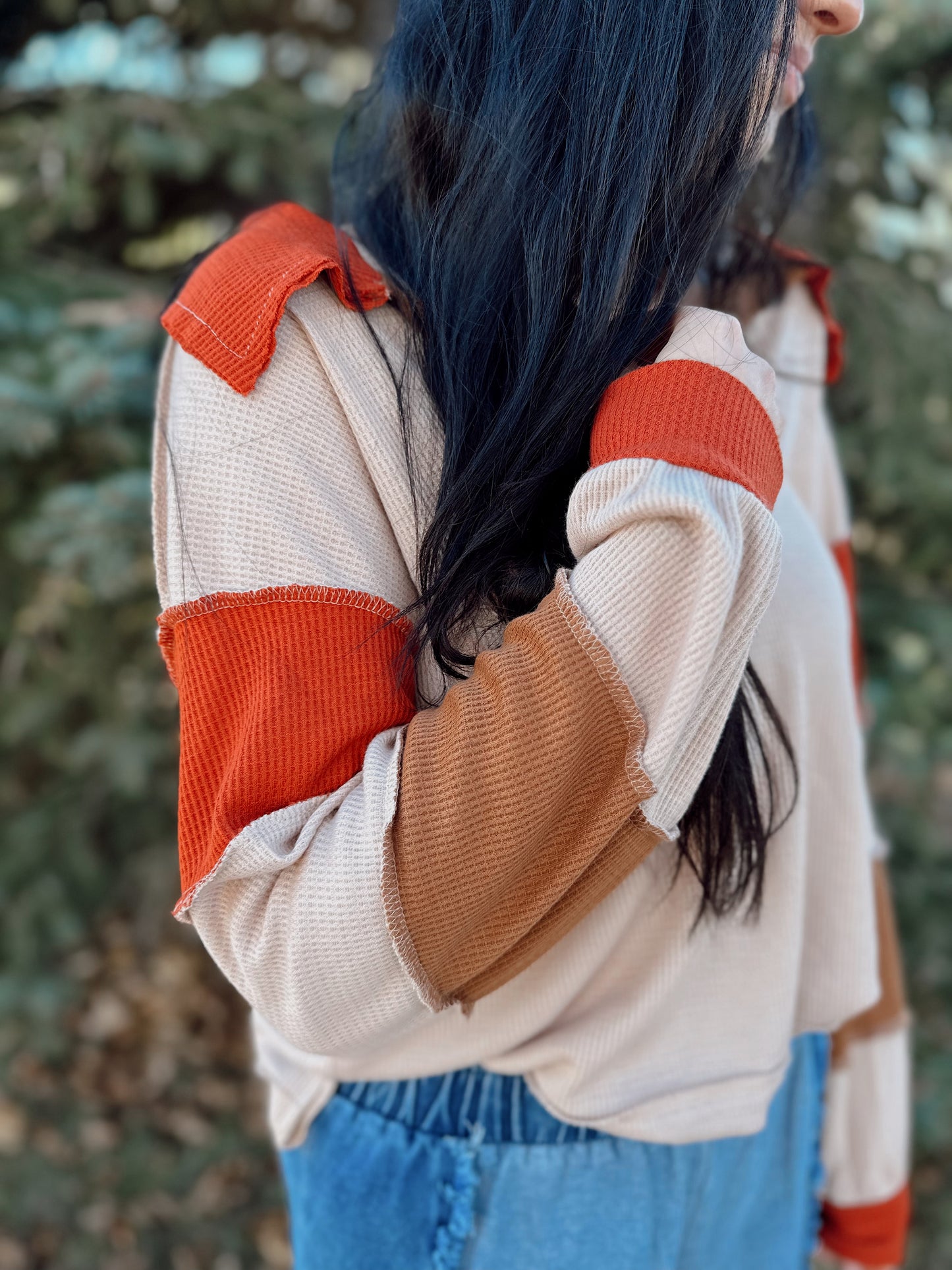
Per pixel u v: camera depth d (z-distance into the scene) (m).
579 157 0.59
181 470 0.61
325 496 0.60
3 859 1.96
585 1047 0.69
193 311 0.62
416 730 0.58
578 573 0.56
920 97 2.04
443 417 0.64
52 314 1.87
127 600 1.92
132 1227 1.85
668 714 0.55
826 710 0.76
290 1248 1.83
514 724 0.55
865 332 2.01
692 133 0.59
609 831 0.57
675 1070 0.72
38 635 1.99
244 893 0.58
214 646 0.58
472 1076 0.72
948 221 2.21
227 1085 2.11
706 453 0.55
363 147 0.80
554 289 0.60
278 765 0.57
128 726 1.93
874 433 2.04
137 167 1.96
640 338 0.61
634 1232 0.73
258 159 2.01
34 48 2.12
